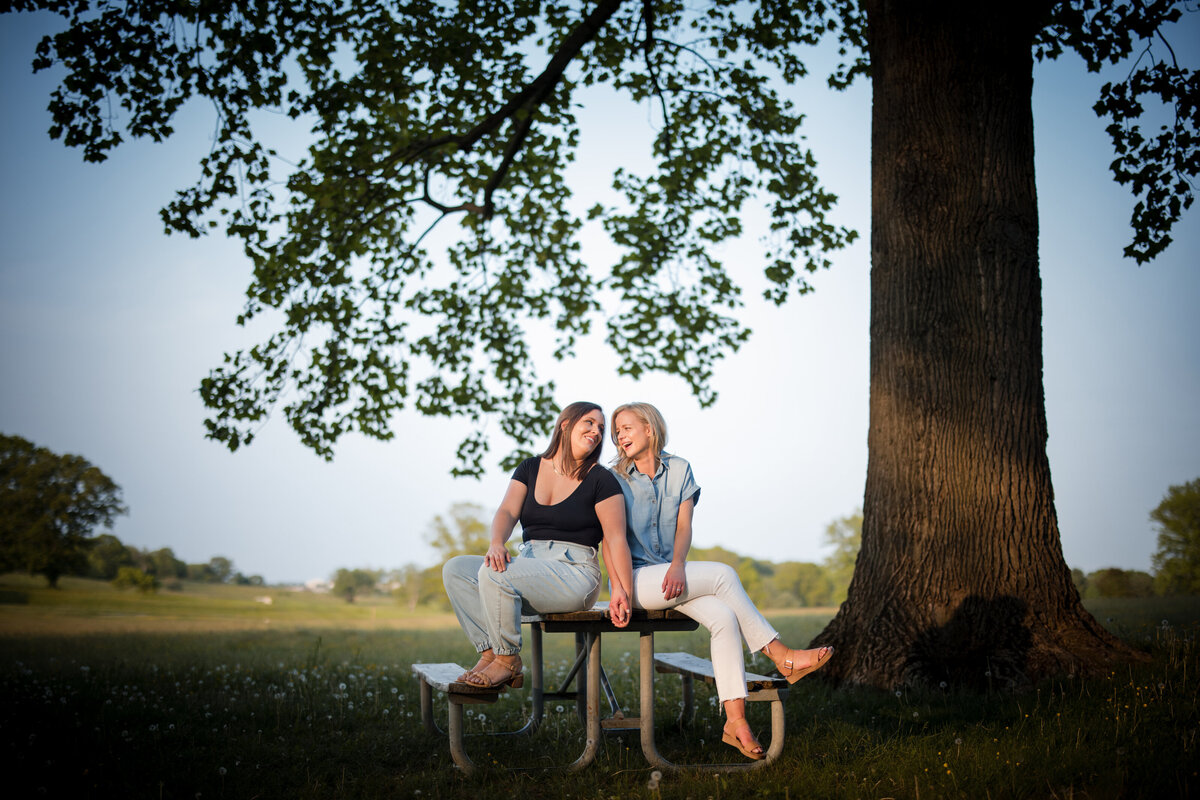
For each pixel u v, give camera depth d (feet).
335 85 29.55
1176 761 11.65
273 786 12.76
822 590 216.74
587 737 13.43
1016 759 12.36
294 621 138.62
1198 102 26.55
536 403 41.86
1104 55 28.35
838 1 35.29
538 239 40.63
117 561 318.65
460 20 30.99
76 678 23.99
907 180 23.11
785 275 40.55
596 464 13.92
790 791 11.82
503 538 13.14
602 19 31.27
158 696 20.59
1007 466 21.16
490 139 34.47
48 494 252.42
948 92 22.98
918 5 23.44
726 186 40.68
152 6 26.35
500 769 13.10
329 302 35.91
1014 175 22.68
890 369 22.66
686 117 39.19
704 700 19.40
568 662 28.43
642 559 14.19
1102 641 19.88
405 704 20.06
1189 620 33.12
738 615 13.43
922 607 20.74
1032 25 23.67
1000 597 20.36
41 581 274.98
